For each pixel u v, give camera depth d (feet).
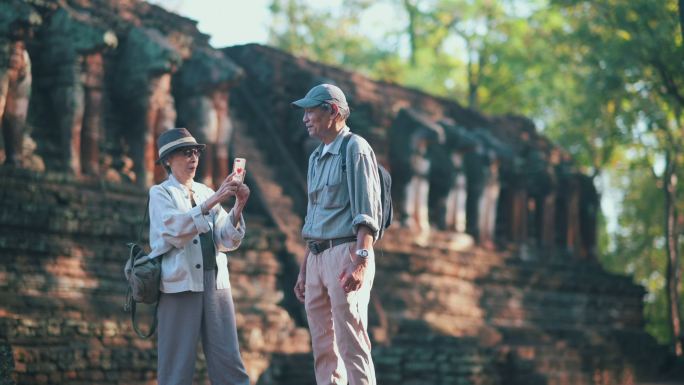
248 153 65.57
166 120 55.21
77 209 47.19
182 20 62.18
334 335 22.91
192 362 22.68
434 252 68.85
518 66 112.47
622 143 93.09
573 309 80.89
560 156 91.25
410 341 58.75
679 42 68.08
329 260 21.99
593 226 90.94
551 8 84.02
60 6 52.31
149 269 22.50
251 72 70.13
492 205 77.36
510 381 61.46
